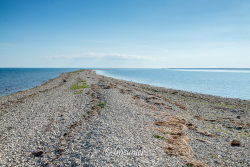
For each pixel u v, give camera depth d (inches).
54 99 1493.6
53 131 779.4
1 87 2691.9
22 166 514.0
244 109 1347.2
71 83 2573.8
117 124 813.2
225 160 562.3
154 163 491.2
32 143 665.6
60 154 571.2
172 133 754.2
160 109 1200.2
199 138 742.5
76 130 777.6
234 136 786.8
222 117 1112.2
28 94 1825.8
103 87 2073.1
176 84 3400.6
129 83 2992.1
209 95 1979.6
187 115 1114.1
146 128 782.5
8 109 1219.2
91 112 1047.6
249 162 552.4
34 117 1000.2
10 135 743.1
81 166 481.1
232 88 2832.2
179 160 523.8
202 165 498.3
